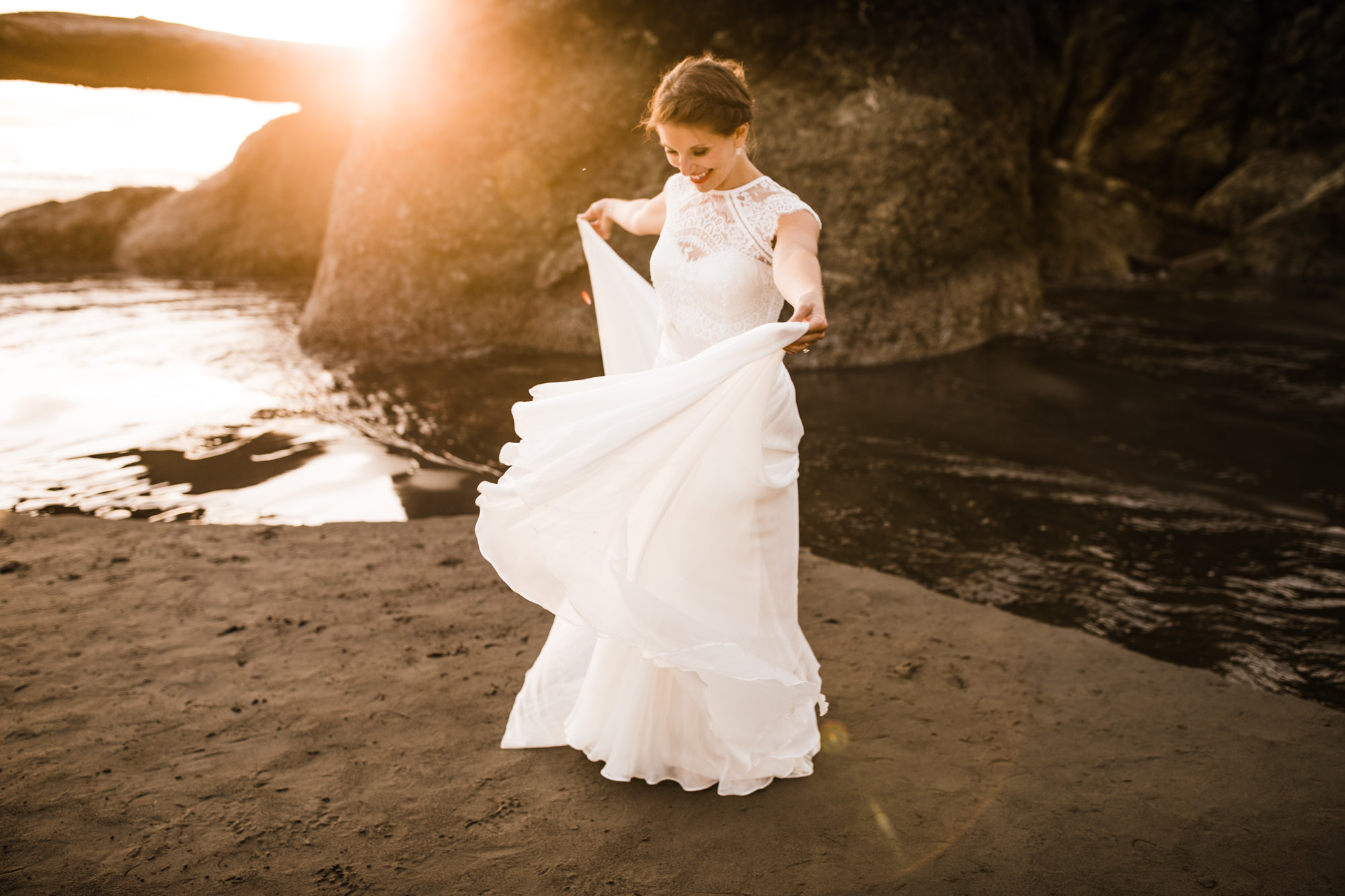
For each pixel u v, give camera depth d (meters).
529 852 2.05
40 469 4.63
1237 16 15.82
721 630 2.14
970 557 3.99
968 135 7.72
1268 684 3.03
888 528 4.29
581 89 7.03
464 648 2.92
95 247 11.28
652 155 7.10
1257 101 16.03
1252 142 16.14
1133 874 2.02
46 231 11.12
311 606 3.20
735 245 2.07
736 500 2.07
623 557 1.98
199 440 5.12
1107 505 4.61
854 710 2.66
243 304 9.24
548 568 1.95
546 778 2.31
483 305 7.31
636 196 7.09
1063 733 2.56
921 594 3.47
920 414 6.05
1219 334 8.41
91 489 4.39
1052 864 2.04
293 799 2.20
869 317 7.34
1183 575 3.86
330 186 11.14
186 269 11.07
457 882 1.95
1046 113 10.97
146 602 3.18
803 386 6.67
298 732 2.46
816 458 5.20
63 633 2.95
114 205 11.60
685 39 7.07
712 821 2.17
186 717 2.52
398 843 2.07
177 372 6.48
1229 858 2.07
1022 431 5.74
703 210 2.11
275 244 11.09
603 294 2.68
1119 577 3.83
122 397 5.88
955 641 3.09
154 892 1.90
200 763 2.32
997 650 3.04
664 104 1.94
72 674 2.71
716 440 2.02
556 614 2.11
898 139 7.37
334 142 11.13
